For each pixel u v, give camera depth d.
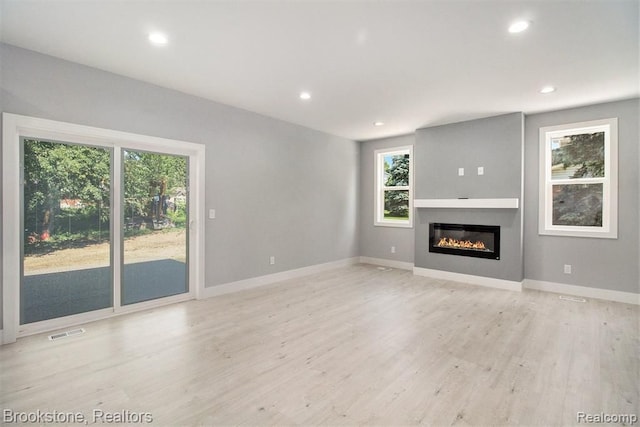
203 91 3.79
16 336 2.82
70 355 2.55
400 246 6.16
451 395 2.05
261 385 2.15
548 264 4.53
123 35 2.54
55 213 3.07
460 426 1.77
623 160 3.99
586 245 4.25
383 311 3.65
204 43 2.65
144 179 3.65
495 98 3.93
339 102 4.14
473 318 3.42
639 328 3.14
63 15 2.26
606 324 3.25
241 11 2.20
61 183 3.10
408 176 6.23
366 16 2.25
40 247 2.99
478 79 3.35
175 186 3.91
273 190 4.95
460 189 5.05
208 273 4.16
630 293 3.96
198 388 2.12
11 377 2.23
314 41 2.60
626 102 3.96
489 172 4.77
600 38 2.52
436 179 5.30
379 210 6.50
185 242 4.02
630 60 2.89
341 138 6.23
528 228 4.67
